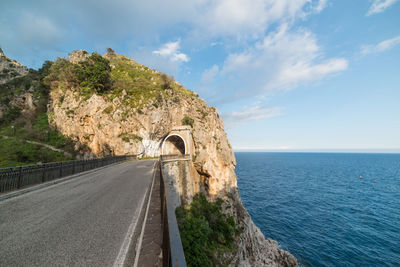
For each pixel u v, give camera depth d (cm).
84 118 3309
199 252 899
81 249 328
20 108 4312
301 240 2517
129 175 1262
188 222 1271
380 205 3912
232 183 3192
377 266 1998
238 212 2661
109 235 385
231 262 1573
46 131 3581
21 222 454
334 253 2236
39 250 324
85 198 685
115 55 5966
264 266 2000
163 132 3519
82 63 3675
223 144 3453
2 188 700
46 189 831
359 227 2889
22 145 3056
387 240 2498
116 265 279
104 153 3197
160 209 529
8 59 6494
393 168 11331
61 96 3834
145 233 377
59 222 455
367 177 7506
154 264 274
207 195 2934
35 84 4816
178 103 3816
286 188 5338
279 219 3183
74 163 1219
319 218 3228
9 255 308
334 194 4744
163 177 527
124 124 3083
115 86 3516
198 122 3541
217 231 1819
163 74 4134
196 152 3272
